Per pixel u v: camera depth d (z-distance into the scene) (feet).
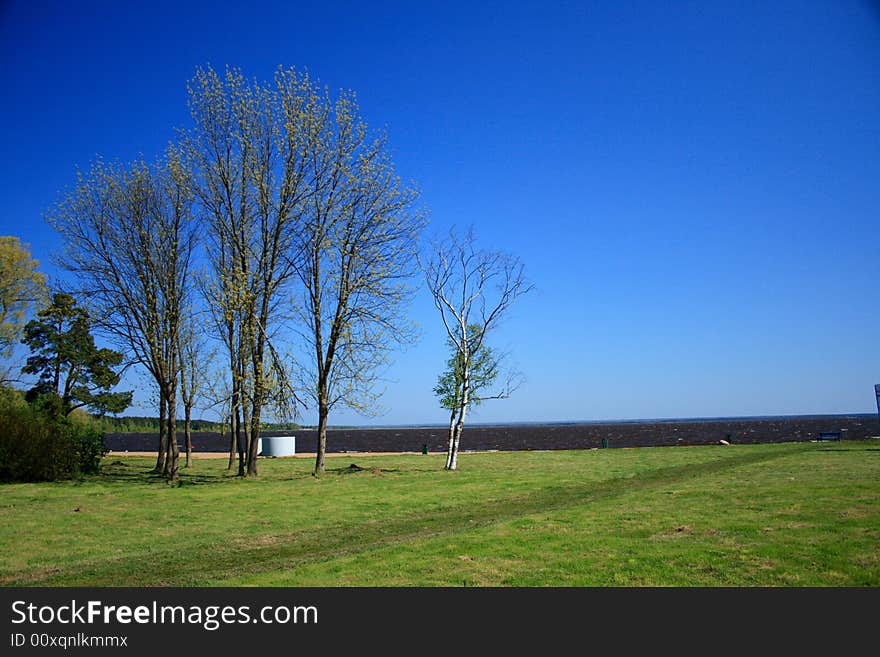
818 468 82.99
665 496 62.95
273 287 104.68
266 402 103.45
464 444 290.97
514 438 347.97
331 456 167.94
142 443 318.24
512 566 36.65
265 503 72.43
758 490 62.69
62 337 130.31
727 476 80.18
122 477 110.01
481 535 46.65
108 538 53.47
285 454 168.04
